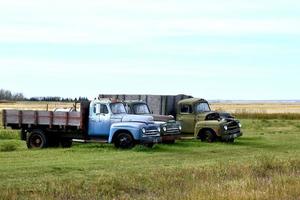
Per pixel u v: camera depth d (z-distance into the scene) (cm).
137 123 2389
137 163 1828
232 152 2323
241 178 1387
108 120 2473
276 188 1187
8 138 3025
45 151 2245
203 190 1155
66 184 1269
